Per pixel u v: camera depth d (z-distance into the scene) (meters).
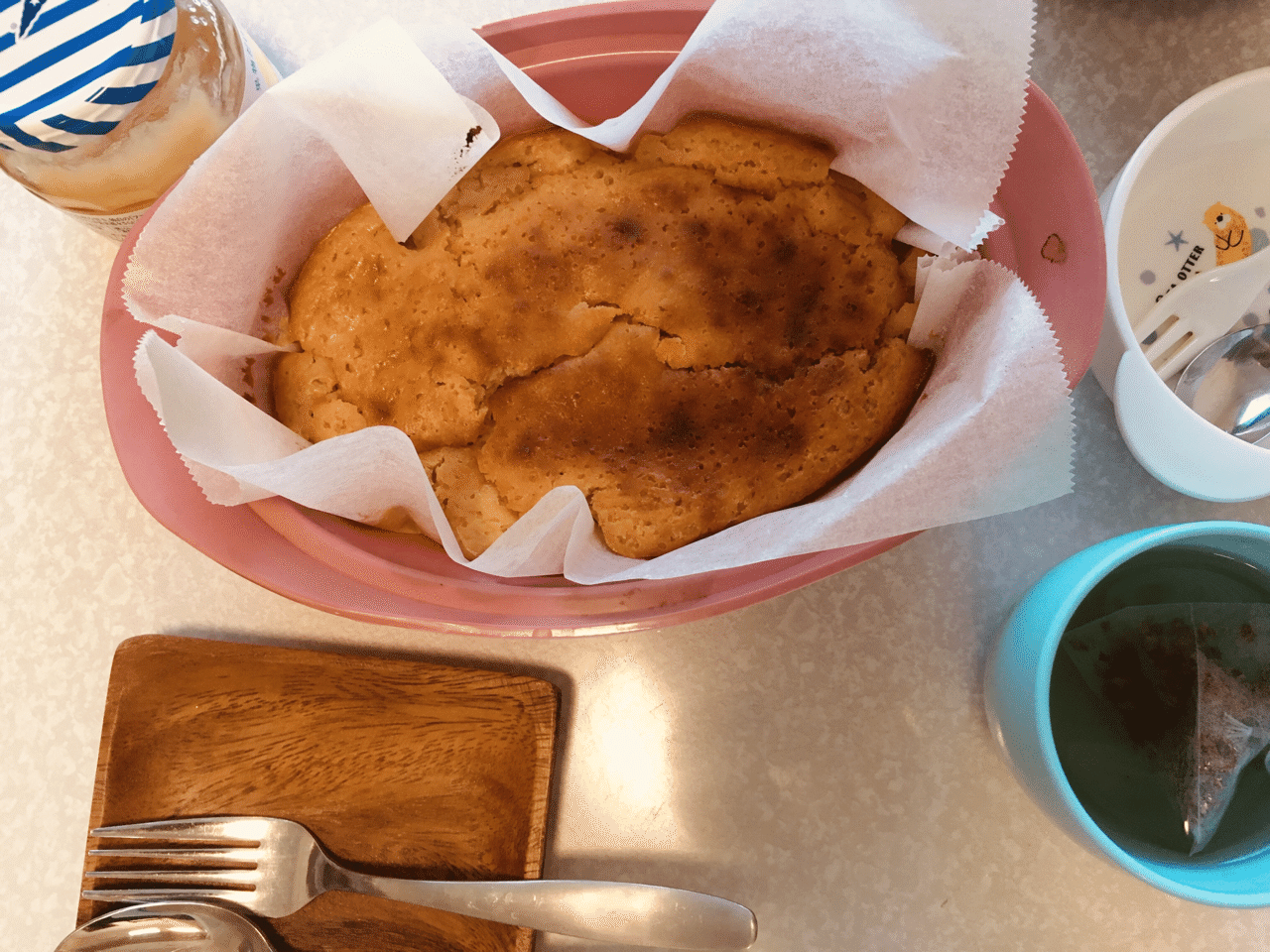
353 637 0.27
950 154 0.21
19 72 0.20
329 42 0.27
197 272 0.21
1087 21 0.27
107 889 0.25
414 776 0.25
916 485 0.20
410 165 0.22
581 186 0.24
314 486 0.21
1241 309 0.25
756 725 0.26
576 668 0.27
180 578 0.27
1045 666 0.21
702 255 0.23
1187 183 0.26
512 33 0.22
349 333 0.24
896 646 0.26
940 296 0.23
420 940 0.25
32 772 0.27
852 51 0.20
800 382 0.23
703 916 0.23
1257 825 0.22
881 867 0.26
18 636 0.27
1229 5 0.27
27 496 0.27
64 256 0.28
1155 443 0.23
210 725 0.26
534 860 0.25
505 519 0.24
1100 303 0.21
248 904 0.24
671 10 0.22
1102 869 0.26
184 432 0.20
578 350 0.23
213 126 0.23
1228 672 0.23
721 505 0.23
